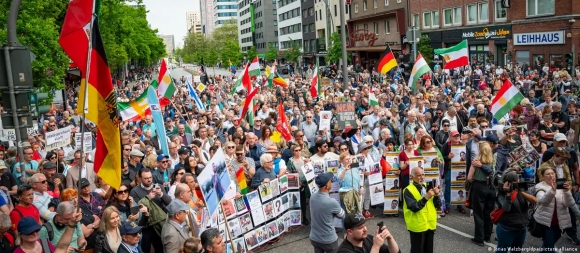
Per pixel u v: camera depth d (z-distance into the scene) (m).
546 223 7.96
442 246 9.45
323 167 10.71
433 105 16.72
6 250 6.72
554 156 8.70
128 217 7.54
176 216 7.23
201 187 7.50
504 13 39.81
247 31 159.25
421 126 14.17
